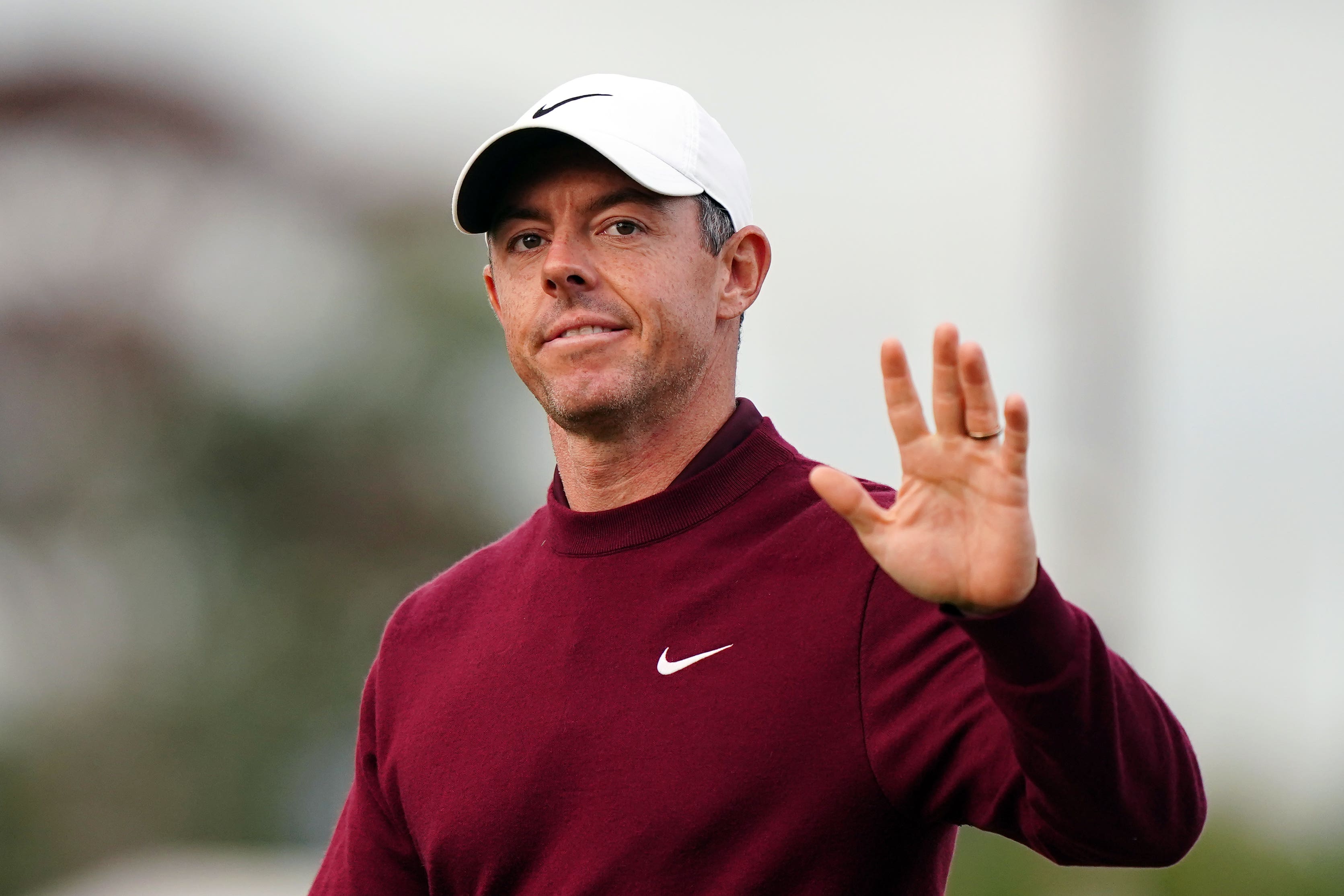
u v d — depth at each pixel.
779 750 10.81
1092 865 10.18
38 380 82.94
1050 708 9.30
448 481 82.00
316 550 80.69
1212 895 33.88
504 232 12.39
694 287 12.11
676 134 12.21
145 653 77.44
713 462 12.12
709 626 11.34
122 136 91.56
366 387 81.94
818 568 11.23
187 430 81.44
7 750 72.81
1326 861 34.94
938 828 11.20
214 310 85.81
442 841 11.86
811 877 10.77
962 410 9.48
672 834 10.93
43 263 86.81
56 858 71.06
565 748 11.40
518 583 12.45
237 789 75.06
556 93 12.63
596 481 12.47
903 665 10.70
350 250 87.62
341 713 77.81
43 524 80.44
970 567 9.35
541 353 12.13
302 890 41.69
